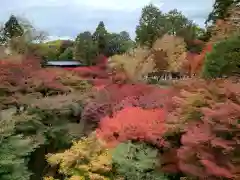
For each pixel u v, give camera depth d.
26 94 10.02
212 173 4.50
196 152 4.96
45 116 9.30
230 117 4.66
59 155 6.94
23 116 8.38
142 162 6.62
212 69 9.49
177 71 20.27
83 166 6.49
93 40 30.73
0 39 24.47
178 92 7.86
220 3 21.52
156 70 20.48
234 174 4.36
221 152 4.65
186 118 6.01
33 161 8.61
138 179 6.45
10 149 6.16
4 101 9.19
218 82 6.17
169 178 6.46
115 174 6.62
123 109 8.34
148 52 21.66
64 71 13.98
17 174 5.88
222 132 4.73
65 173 6.58
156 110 7.69
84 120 9.43
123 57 18.72
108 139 7.28
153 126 6.93
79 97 10.66
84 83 13.08
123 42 31.00
